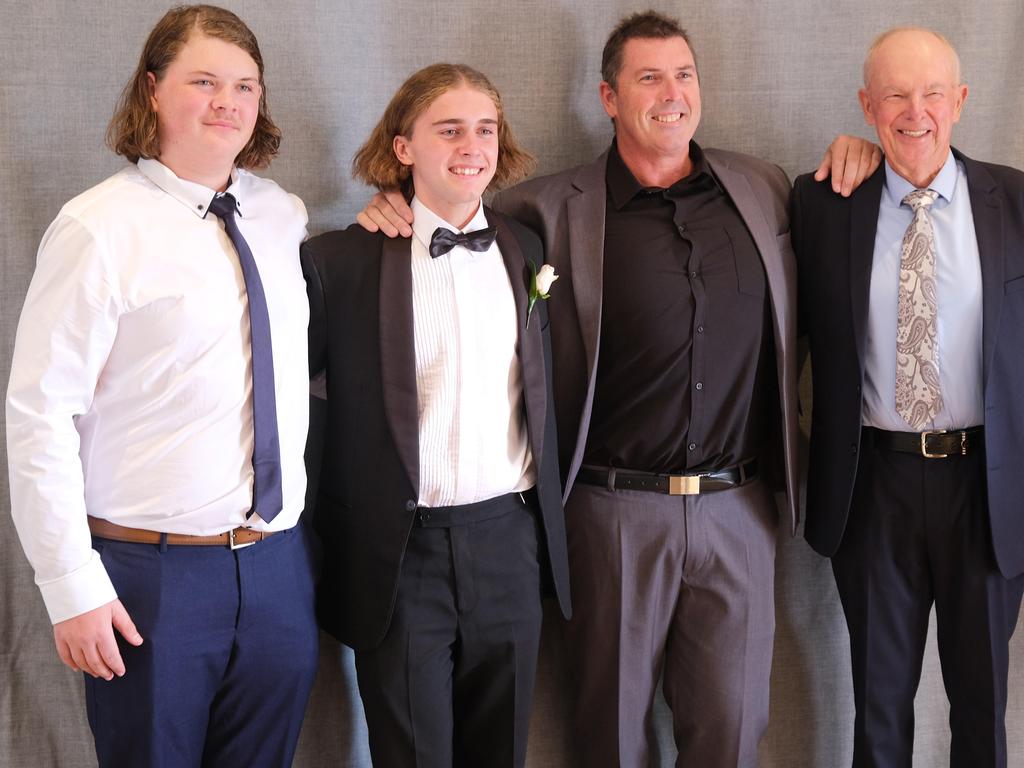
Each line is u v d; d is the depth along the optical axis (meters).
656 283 2.36
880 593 2.48
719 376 2.37
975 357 2.35
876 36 2.79
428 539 2.15
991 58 2.81
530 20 2.66
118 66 2.45
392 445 2.11
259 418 1.96
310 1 2.54
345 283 2.17
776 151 2.80
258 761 2.13
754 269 2.40
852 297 2.39
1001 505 2.35
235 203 1.99
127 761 1.95
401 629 2.14
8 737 2.51
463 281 2.16
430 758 2.18
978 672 2.44
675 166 2.49
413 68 2.61
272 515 1.99
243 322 1.97
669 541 2.41
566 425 2.44
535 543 2.27
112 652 1.87
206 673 1.99
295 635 2.08
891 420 2.41
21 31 2.40
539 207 2.45
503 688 2.24
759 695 2.53
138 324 1.89
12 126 2.41
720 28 2.74
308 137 2.57
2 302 2.44
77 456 1.86
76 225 1.86
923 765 2.94
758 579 2.49
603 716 2.50
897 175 2.40
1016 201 2.37
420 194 2.21
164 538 1.93
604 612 2.45
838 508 2.45
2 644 2.49
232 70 1.93
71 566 1.84
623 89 2.44
